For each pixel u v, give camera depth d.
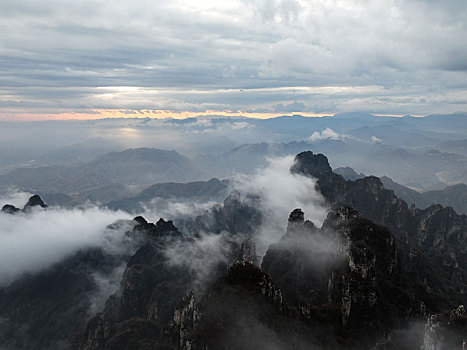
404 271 156.50
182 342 106.19
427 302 144.12
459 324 98.44
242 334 98.19
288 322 106.69
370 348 109.62
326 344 106.00
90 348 149.25
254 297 107.94
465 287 188.62
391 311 122.88
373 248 141.50
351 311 118.00
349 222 158.00
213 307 105.94
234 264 117.75
